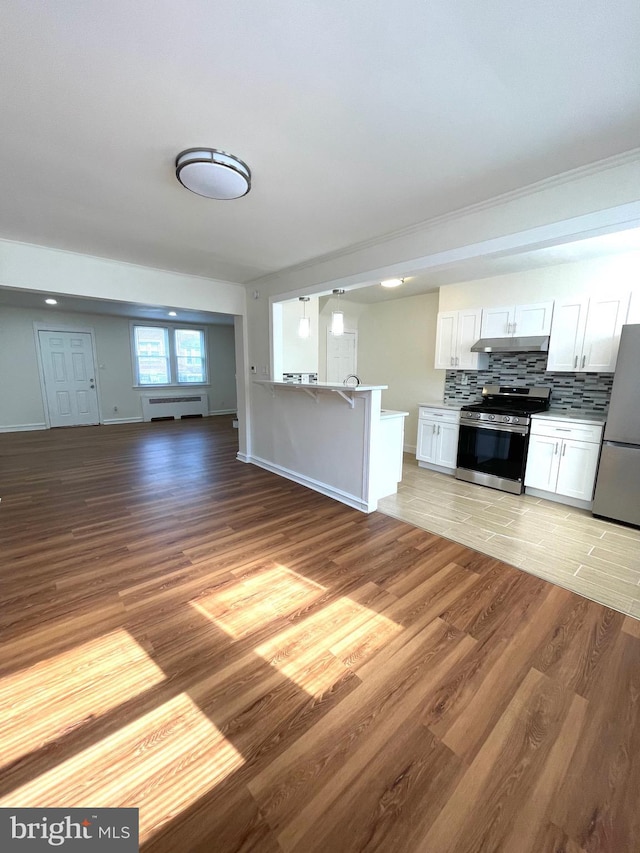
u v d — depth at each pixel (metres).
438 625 1.90
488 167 1.90
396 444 3.82
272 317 4.24
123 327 7.98
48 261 3.22
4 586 2.19
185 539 2.81
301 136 1.66
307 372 4.92
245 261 3.57
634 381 2.99
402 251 2.79
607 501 3.20
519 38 1.15
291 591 2.17
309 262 3.55
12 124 1.56
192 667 1.62
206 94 1.39
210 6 1.05
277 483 4.14
